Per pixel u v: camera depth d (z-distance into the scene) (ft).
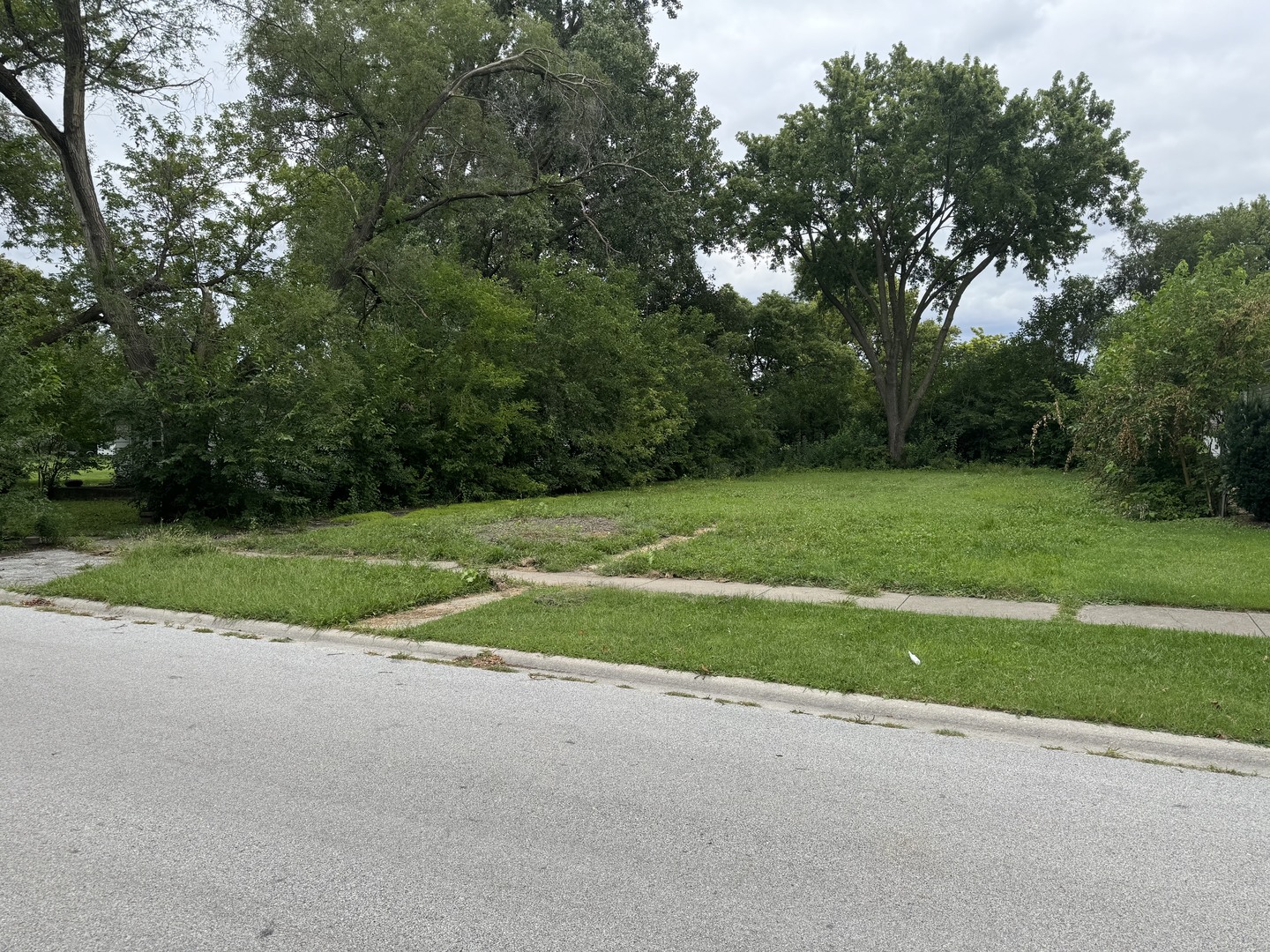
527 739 16.56
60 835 12.30
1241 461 47.88
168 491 52.49
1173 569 34.06
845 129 118.32
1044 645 22.89
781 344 145.89
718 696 19.62
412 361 70.18
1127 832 12.76
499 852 11.85
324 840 12.17
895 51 123.03
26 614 28.91
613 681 20.81
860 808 13.50
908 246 125.70
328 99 77.61
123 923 10.02
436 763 15.19
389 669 21.81
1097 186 118.11
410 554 39.60
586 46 107.86
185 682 20.38
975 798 13.99
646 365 90.63
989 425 134.10
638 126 111.24
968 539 42.55
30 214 71.36
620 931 9.92
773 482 96.58
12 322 52.65
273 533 48.98
